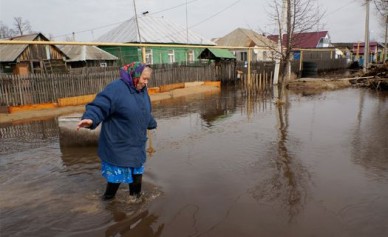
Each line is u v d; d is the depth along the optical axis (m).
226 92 17.31
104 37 30.86
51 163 5.46
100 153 3.67
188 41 30.98
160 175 4.72
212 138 6.94
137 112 3.49
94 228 3.28
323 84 17.64
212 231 3.19
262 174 4.67
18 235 3.19
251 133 7.28
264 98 14.20
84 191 4.21
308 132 7.20
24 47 21.67
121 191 4.14
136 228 3.27
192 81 19.84
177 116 10.04
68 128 6.28
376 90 16.38
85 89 14.17
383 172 4.66
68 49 26.03
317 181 4.36
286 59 14.55
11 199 4.02
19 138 7.66
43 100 12.84
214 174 4.72
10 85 11.95
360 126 7.71
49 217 3.53
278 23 16.19
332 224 3.26
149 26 29.81
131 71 3.48
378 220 3.32
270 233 3.13
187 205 3.74
